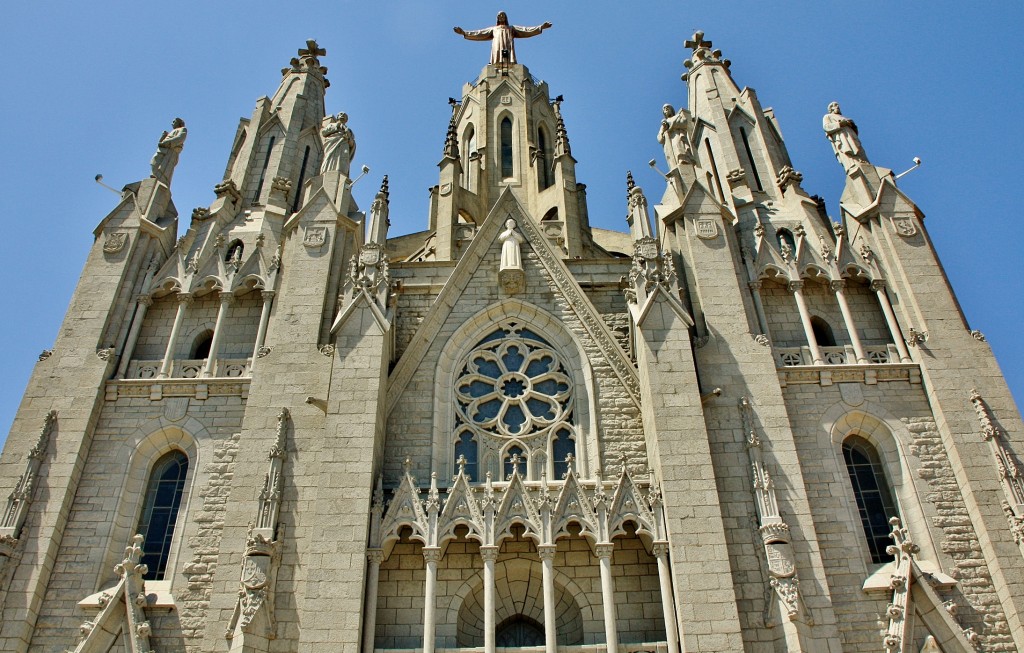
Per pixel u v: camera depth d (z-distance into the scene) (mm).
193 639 29062
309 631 26938
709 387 32844
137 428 33656
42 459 31984
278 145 45625
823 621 28047
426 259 51375
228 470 32688
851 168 40531
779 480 30766
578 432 33781
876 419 33500
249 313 37750
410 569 30156
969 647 27750
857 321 36969
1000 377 33500
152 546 31922
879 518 32125
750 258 38094
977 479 31219
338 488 29750
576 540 30906
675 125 42219
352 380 32219
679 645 27688
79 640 28688
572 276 37281
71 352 34812
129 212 39094
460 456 33438
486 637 27797
